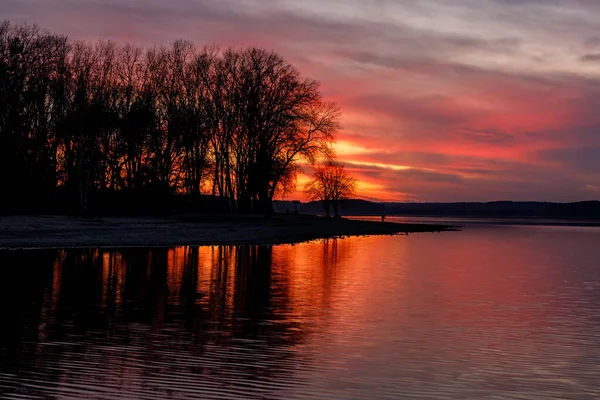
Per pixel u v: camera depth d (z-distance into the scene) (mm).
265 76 78812
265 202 84812
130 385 13977
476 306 25594
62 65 71812
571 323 22141
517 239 87312
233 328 20219
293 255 47875
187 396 13367
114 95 73688
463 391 14258
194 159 79750
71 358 16094
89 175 68375
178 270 35562
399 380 14945
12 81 66812
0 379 14203
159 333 19250
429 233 100438
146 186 76750
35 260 37969
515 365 16484
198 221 72812
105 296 26031
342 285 31109
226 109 78875
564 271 40938
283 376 14992
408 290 29859
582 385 14867
